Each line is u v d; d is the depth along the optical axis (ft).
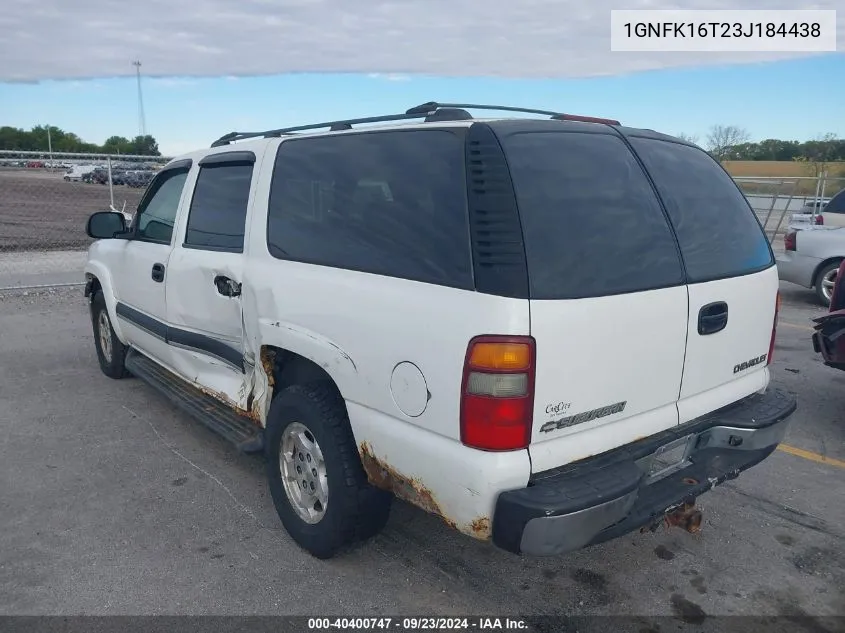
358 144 10.44
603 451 8.84
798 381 20.89
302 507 11.46
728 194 11.41
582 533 8.07
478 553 11.55
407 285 8.93
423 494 8.81
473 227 8.30
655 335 9.25
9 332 26.17
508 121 9.09
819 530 12.43
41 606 9.98
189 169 14.79
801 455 15.62
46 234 59.41
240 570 10.95
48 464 14.70
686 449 10.40
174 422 17.11
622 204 9.32
